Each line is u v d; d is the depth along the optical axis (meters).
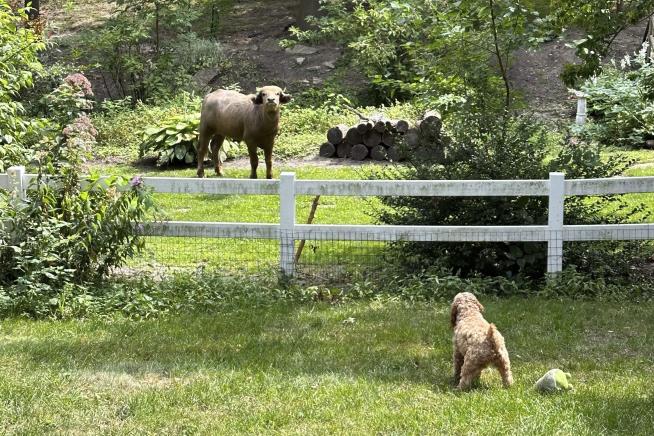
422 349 8.60
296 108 24.86
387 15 15.70
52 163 11.05
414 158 11.81
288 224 10.92
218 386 7.46
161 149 20.27
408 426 6.52
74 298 10.06
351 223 14.27
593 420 6.55
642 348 8.54
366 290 10.75
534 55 26.70
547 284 10.55
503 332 9.05
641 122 19.88
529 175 11.23
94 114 24.55
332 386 7.45
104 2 34.25
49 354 8.39
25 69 16.08
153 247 13.06
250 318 9.75
